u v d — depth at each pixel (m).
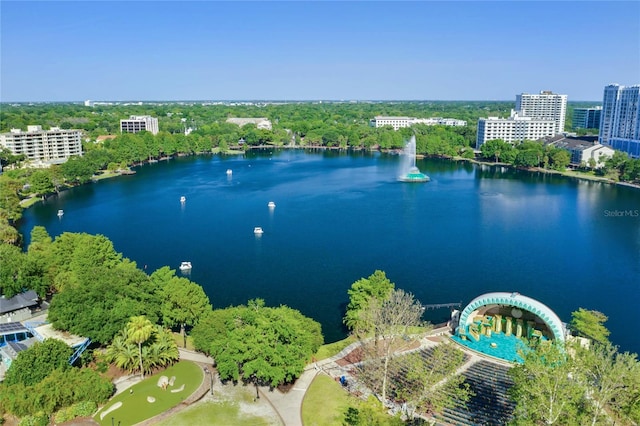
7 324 156.38
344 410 121.75
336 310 190.50
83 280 161.75
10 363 138.50
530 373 105.75
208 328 146.25
